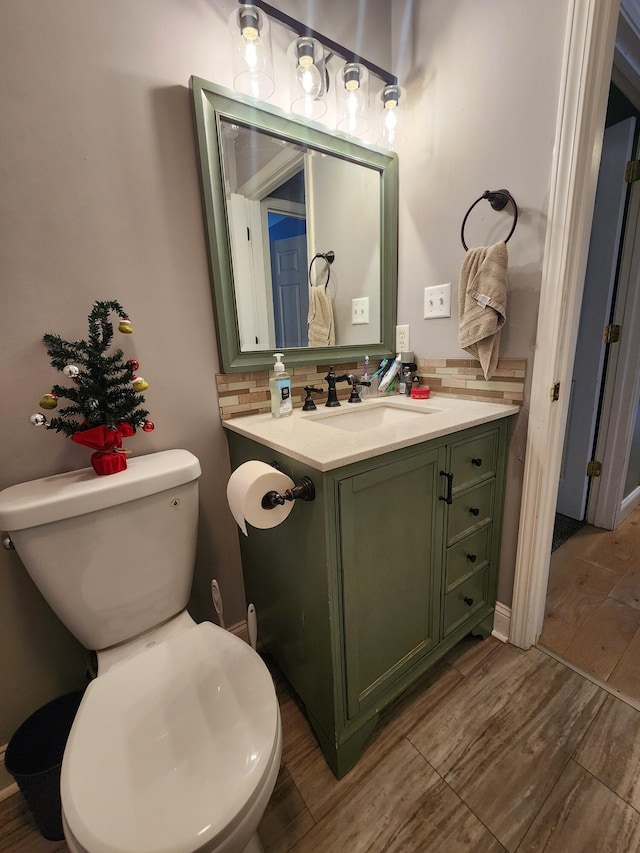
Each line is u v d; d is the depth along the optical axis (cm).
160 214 97
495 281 109
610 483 200
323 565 83
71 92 83
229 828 55
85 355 90
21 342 85
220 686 75
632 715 108
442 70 120
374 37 129
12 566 91
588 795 90
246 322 116
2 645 92
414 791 93
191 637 87
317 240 127
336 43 115
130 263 95
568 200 98
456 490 108
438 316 136
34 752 94
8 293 82
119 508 85
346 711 94
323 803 91
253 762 62
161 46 92
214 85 97
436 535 107
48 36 79
